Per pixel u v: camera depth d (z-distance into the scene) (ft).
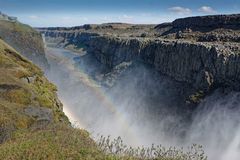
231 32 575.38
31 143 119.75
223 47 449.06
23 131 140.67
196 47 474.49
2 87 182.60
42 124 156.15
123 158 118.42
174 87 499.51
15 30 617.21
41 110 175.22
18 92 181.27
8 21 650.84
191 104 438.40
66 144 119.65
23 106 170.40
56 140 123.44
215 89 431.02
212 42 506.89
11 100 173.27
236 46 450.30
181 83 495.41
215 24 627.87
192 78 474.49
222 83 426.92
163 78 542.16
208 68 447.83
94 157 112.68
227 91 412.36
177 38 650.84
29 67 255.09
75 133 135.33
